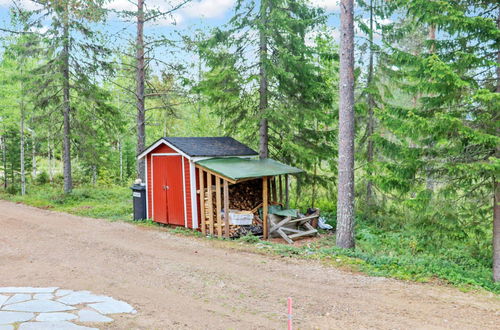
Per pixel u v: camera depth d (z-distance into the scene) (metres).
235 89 17.03
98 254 11.35
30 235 14.03
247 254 11.45
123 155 37.31
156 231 14.99
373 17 16.80
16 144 29.67
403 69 16.03
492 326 6.59
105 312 6.96
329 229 16.34
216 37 16.78
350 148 11.97
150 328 6.40
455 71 10.04
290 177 20.94
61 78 22.56
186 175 15.12
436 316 6.99
